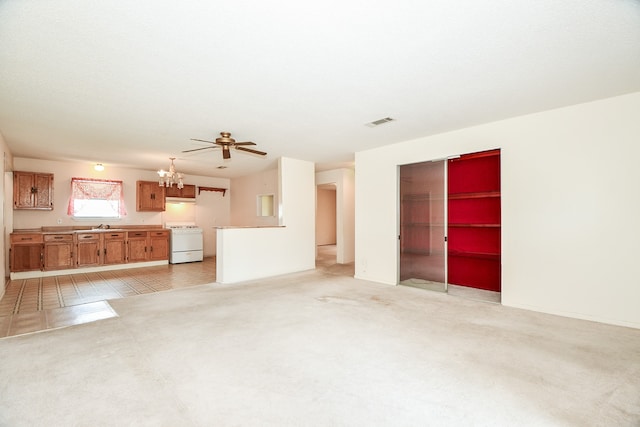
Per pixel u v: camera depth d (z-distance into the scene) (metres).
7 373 2.14
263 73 2.51
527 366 2.24
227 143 4.21
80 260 6.04
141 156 5.79
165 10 1.70
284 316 3.37
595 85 2.78
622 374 2.13
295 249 6.19
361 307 3.71
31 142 4.68
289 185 6.11
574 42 2.06
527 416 1.69
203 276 5.76
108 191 6.84
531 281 3.58
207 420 1.65
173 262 7.31
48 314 3.46
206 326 3.06
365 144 4.98
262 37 1.99
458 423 1.64
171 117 3.58
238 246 5.26
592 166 3.18
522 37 2.01
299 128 4.07
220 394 1.89
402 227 4.98
